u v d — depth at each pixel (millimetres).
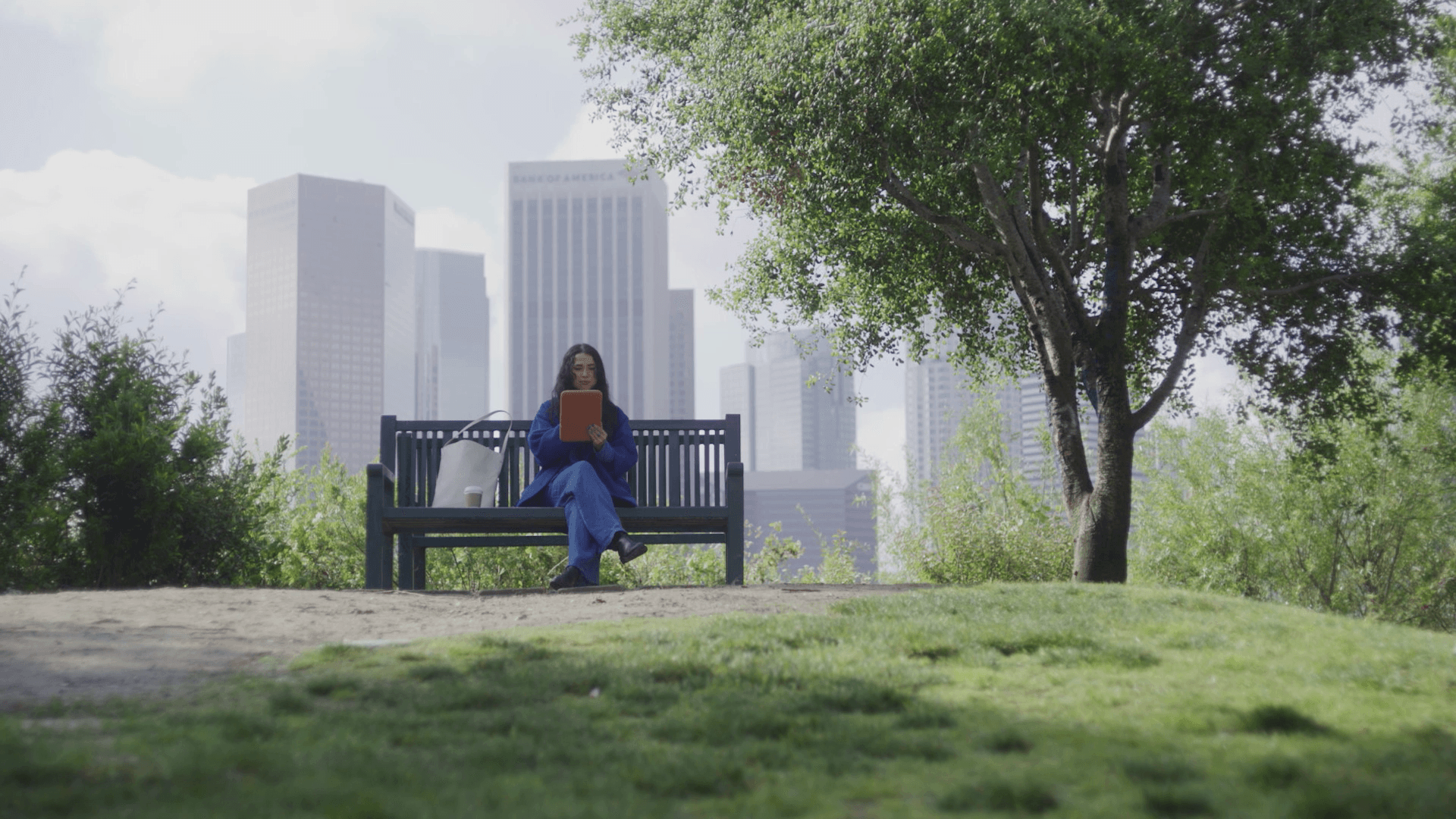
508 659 4023
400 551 8117
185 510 9359
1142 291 11406
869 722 3121
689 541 8062
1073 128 8750
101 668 3855
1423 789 2354
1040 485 19016
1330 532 20062
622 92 12859
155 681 3682
